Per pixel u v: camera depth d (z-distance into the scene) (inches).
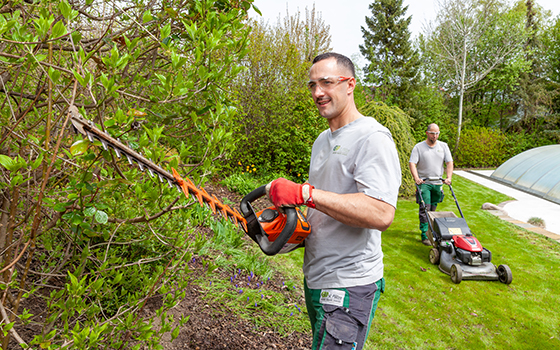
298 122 376.2
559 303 161.2
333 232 70.4
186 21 71.5
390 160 64.9
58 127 69.1
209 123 73.4
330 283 69.4
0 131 59.9
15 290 75.5
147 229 88.2
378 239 73.1
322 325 66.8
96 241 91.5
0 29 46.9
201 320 113.7
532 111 1037.8
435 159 229.8
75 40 52.2
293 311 132.6
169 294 76.9
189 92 62.9
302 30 599.8
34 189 59.0
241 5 74.2
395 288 169.0
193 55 69.7
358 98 490.3
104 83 48.5
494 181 537.6
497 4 1018.1
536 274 191.9
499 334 135.6
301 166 368.8
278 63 377.1
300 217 70.4
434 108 921.5
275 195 64.7
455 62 978.7
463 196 406.9
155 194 61.0
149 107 79.4
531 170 475.5
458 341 129.6
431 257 202.8
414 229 264.1
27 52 48.5
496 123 1161.4
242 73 348.8
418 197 231.6
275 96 356.8
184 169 78.1
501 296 165.8
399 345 124.3
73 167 62.4
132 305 69.2
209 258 153.2
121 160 62.2
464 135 798.5
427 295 163.6
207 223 106.7
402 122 384.5
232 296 130.3
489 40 1049.5
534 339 133.5
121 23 76.4
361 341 65.6
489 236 257.9
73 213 55.5
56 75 47.7
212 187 290.0
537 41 1136.8
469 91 1090.7
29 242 52.1
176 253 78.6
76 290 54.6
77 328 51.9
